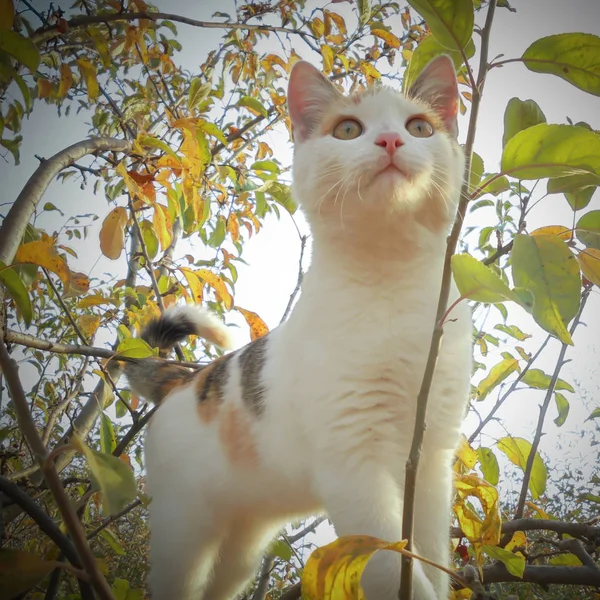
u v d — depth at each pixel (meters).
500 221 0.40
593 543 0.34
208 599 0.42
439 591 0.29
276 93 0.57
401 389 0.30
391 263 0.31
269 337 0.37
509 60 0.18
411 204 0.31
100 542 0.48
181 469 0.38
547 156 0.17
